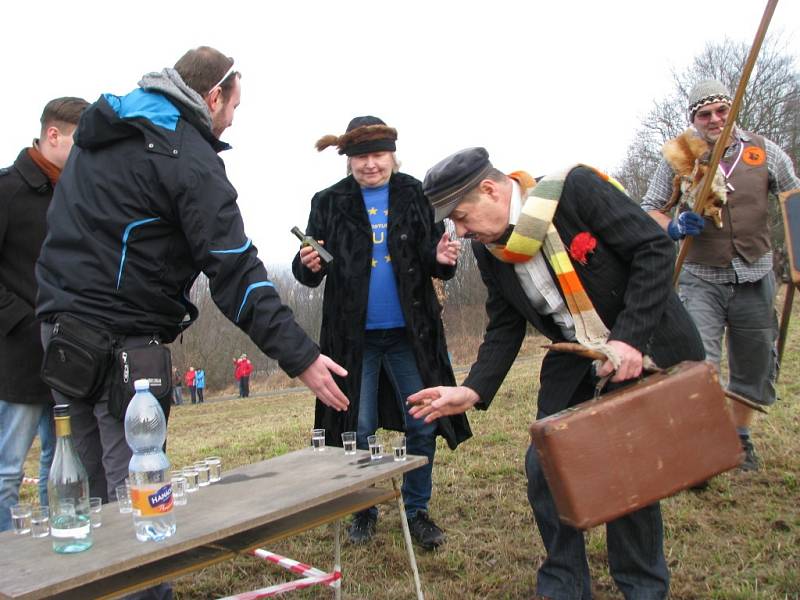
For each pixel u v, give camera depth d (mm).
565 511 2152
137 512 2125
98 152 2662
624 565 2684
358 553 3762
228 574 3588
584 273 2584
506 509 4176
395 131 3854
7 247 3539
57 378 2562
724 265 4219
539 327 2791
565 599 2736
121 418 2570
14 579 1875
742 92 3357
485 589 3223
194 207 2576
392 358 3939
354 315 3805
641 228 2498
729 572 3168
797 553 3277
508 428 6207
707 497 4004
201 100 2730
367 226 3871
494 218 2604
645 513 2635
